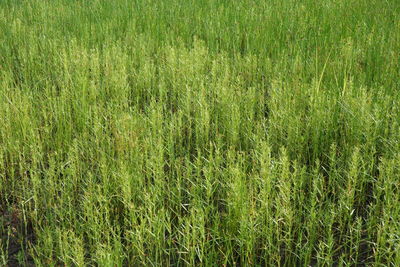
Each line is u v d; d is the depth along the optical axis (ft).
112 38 22.84
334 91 15.94
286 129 14.82
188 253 10.91
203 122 14.92
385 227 10.32
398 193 11.51
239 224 11.30
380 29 21.39
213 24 23.88
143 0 27.55
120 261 10.60
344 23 22.65
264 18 24.40
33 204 13.16
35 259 10.65
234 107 14.93
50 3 28.32
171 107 16.70
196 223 10.89
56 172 14.07
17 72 21.18
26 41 23.34
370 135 13.69
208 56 19.97
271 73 18.93
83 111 16.19
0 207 13.35
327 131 14.57
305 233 11.87
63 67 20.10
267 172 11.21
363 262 11.10
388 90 16.63
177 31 23.65
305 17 23.50
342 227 11.69
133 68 19.25
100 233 11.30
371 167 12.71
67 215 12.51
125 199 11.37
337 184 12.62
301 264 11.09
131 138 13.79
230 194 11.63
